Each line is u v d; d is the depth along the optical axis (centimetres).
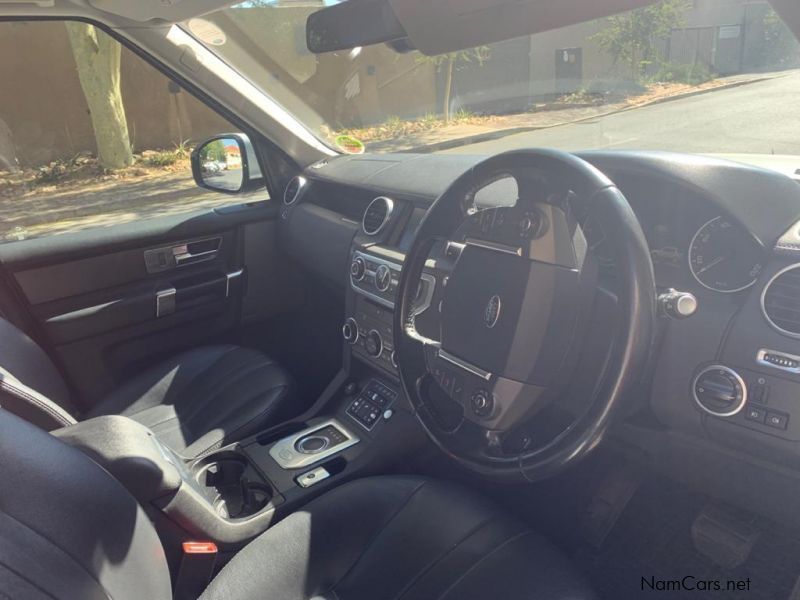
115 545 88
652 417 141
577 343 111
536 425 126
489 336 114
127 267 216
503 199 162
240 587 118
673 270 132
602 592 146
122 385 200
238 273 242
